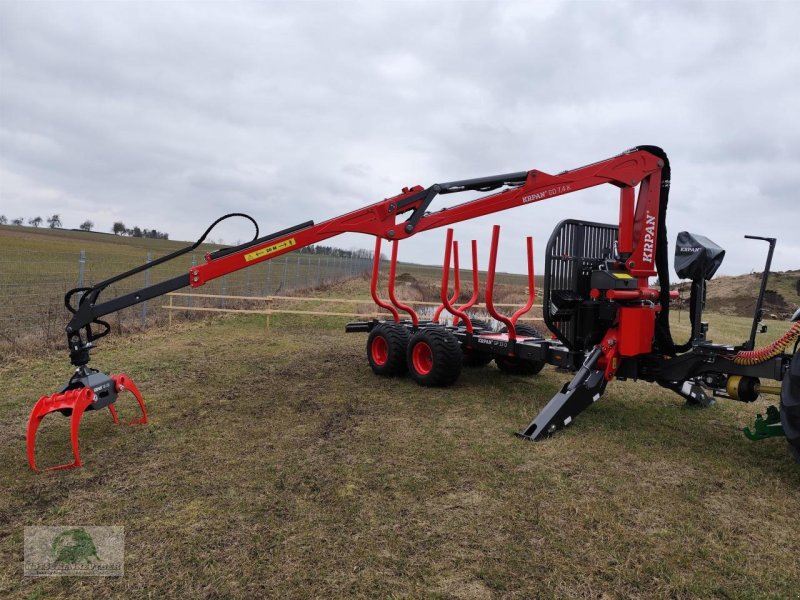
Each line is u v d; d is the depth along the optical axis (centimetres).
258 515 318
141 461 399
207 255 477
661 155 523
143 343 925
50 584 251
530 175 527
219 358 811
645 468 400
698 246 473
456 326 783
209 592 246
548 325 531
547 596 247
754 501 348
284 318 1353
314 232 512
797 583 260
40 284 1373
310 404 562
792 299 2256
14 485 356
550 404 486
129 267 2092
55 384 622
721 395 464
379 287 2509
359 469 388
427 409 548
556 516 322
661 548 289
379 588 251
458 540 294
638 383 702
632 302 503
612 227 580
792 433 364
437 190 548
